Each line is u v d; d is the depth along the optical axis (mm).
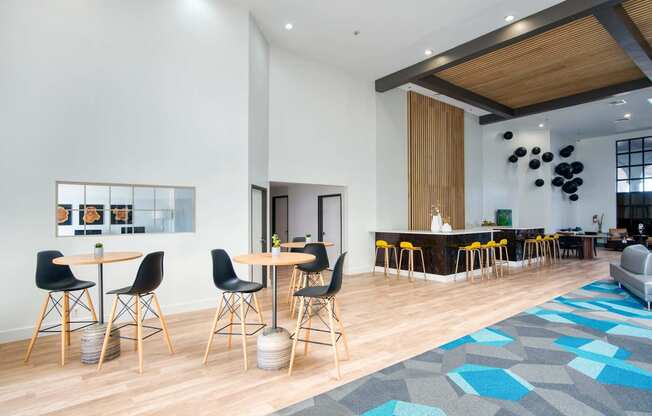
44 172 4184
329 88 7879
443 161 10477
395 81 8289
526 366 3262
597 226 14414
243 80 5656
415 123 9734
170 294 4988
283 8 5703
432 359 3422
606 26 5445
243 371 3184
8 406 2617
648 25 5785
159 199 5012
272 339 3248
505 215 11906
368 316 4887
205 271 5266
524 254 9633
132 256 3582
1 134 3967
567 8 5328
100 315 3592
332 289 3107
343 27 6230
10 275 4008
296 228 10070
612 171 14055
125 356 3523
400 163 9359
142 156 4781
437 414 2494
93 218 4559
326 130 7820
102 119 4520
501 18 5883
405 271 8164
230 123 5520
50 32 4223
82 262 3180
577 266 9570
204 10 5312
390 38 6621
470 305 5477
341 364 3320
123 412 2539
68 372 3176
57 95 4254
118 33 4637
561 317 4809
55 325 3994
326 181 7805
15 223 4039
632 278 5797
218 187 5391
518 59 7188
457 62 7027
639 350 3637
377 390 2830
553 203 13438
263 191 6695
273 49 6949
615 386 2885
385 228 9008
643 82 8062
